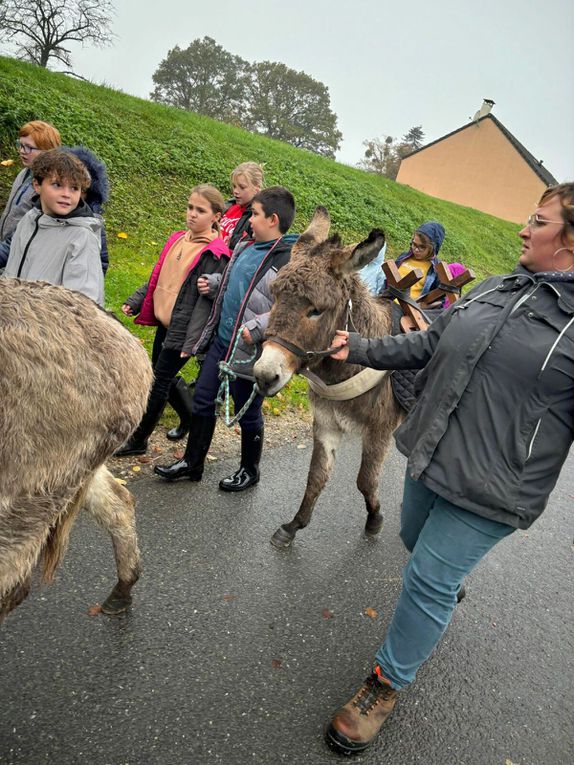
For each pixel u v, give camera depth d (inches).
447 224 749.9
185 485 150.6
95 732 81.4
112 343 82.5
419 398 89.4
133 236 316.8
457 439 78.2
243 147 566.9
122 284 254.4
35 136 147.8
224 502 147.6
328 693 97.4
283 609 115.0
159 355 160.9
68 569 111.0
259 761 82.5
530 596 139.8
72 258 106.1
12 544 72.6
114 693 88.2
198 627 105.2
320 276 105.3
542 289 76.4
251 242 142.6
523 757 93.0
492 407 75.7
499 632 123.6
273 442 192.7
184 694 90.7
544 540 170.1
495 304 79.3
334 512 157.8
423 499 95.7
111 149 387.5
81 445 77.9
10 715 81.4
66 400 74.1
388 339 96.5
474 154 1523.1
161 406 154.2
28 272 109.0
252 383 144.3
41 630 96.5
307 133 2568.9
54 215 109.8
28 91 389.7
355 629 114.1
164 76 2425.0
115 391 81.2
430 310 143.0
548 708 104.9
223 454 173.8
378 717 88.3
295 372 113.3
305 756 84.9
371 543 146.1
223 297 141.8
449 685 105.0
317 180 585.0
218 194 149.1
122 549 99.2
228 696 92.2
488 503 76.5
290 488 163.9
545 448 75.5
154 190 377.1
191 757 80.8
